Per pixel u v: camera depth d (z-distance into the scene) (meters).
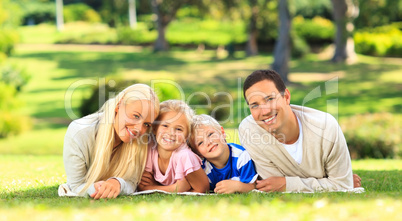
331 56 34.09
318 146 3.94
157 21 38.03
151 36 41.44
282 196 3.42
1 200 3.54
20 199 3.60
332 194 3.55
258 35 37.50
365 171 5.91
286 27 24.38
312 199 3.21
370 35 34.84
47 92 23.97
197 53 37.03
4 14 22.80
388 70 27.50
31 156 8.95
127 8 45.25
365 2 32.78
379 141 9.97
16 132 16.06
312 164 4.01
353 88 22.97
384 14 33.81
